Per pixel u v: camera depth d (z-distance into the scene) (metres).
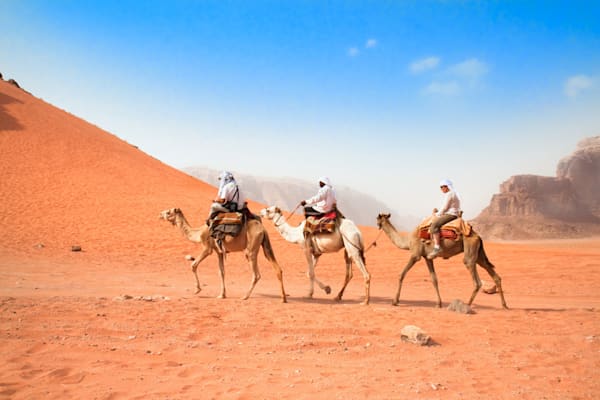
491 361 7.26
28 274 16.64
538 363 7.20
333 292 16.11
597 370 6.89
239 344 7.92
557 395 5.84
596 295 16.67
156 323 8.97
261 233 12.57
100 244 26.52
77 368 6.47
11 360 6.60
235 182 12.73
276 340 8.23
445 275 21.95
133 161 61.69
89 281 15.91
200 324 9.04
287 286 17.58
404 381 6.28
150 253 25.19
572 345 8.21
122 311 9.77
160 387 5.90
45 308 9.70
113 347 7.40
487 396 5.77
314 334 8.77
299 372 6.57
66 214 33.72
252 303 11.61
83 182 45.09
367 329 9.05
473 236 11.89
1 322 8.50
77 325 8.55
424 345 8.07
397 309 11.37
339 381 6.22
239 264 23.53
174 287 15.52
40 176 44.38
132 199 41.25
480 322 9.89
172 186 52.53
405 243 12.56
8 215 31.64
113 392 5.65
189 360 7.02
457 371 6.76
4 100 65.88
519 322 9.98
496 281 12.22
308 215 13.31
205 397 5.59
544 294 16.88
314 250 13.55
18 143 52.81
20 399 5.36
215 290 15.14
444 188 12.16
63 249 24.53
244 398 5.56
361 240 12.66
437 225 12.03
